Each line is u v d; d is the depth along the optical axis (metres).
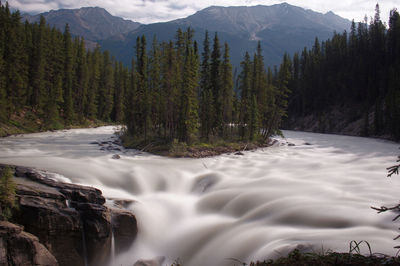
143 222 15.52
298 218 14.69
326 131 88.06
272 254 11.12
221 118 47.09
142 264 11.73
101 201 14.65
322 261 7.73
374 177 22.83
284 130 95.81
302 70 120.62
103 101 89.12
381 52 92.06
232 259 11.31
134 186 20.19
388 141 58.94
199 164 28.42
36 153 29.39
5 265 9.69
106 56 99.38
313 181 21.50
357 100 90.25
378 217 14.02
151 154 34.09
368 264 7.15
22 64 56.44
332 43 115.56
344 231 12.89
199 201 18.73
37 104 60.44
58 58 69.56
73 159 25.75
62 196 13.49
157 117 45.00
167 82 40.72
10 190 12.21
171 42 40.69
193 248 13.95
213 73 48.94
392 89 68.38
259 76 53.88
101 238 12.62
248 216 16.05
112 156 29.88
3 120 47.75
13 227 10.33
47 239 11.87
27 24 75.31
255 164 29.31
